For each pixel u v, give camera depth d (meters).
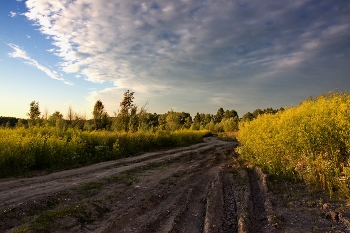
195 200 8.42
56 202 7.41
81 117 35.03
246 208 7.06
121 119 29.72
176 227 6.16
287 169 9.88
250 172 12.57
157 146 25.27
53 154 13.40
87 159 15.48
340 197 6.99
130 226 6.16
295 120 10.04
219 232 5.84
